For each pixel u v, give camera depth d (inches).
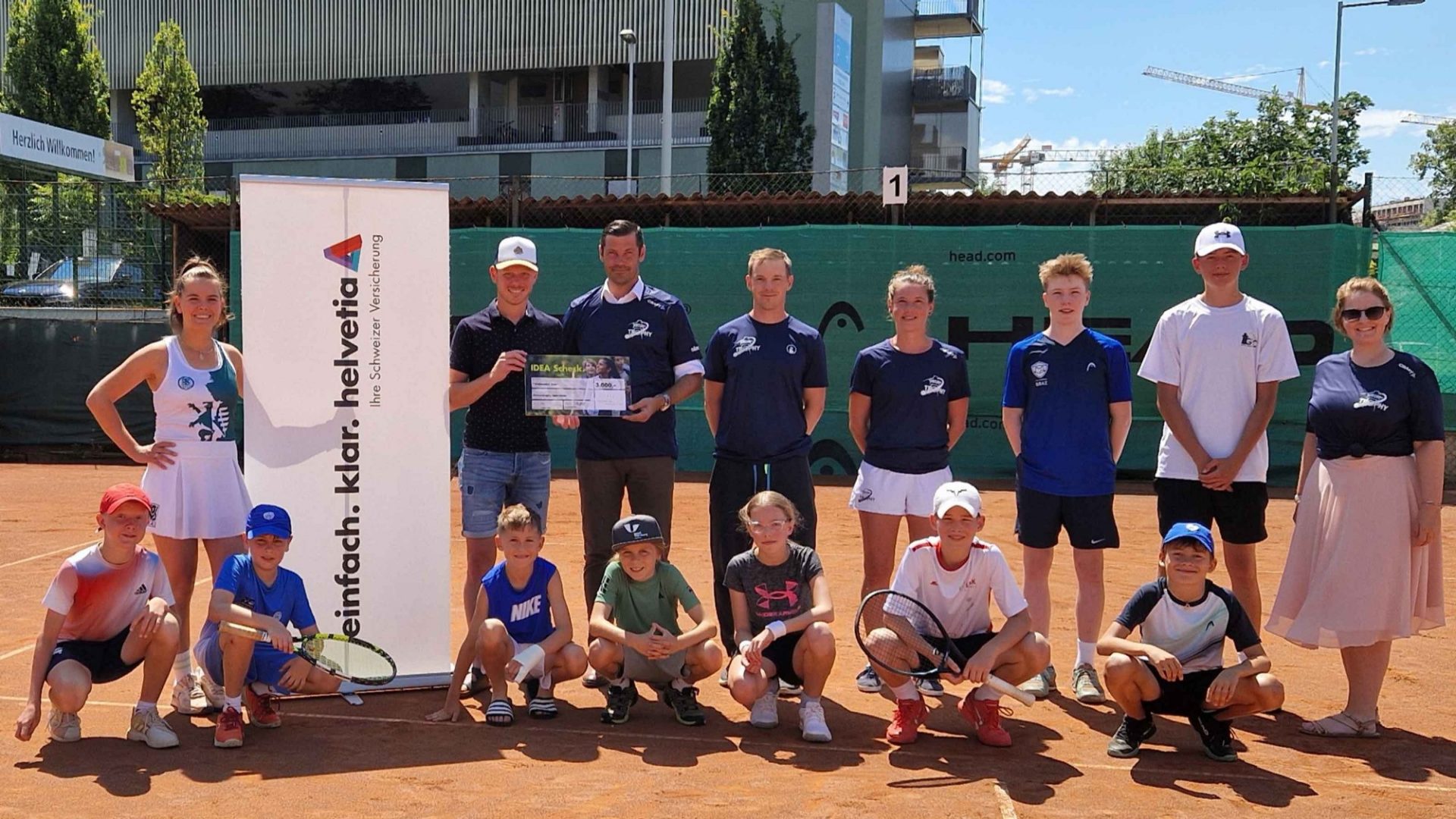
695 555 358.0
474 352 215.5
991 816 152.1
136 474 560.4
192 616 267.3
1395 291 515.8
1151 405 524.4
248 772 166.7
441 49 1493.6
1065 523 215.3
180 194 783.7
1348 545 187.9
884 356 219.3
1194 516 209.6
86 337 613.6
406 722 193.3
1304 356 504.7
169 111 1186.6
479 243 551.5
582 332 219.6
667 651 189.6
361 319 206.4
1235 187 922.7
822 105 1416.1
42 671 173.5
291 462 203.3
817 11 1417.3
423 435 210.8
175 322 197.2
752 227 577.0
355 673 207.9
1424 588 189.3
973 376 530.9
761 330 217.2
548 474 221.3
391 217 207.6
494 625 192.1
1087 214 564.4
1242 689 175.3
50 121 1163.3
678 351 220.2
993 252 526.3
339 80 1585.9
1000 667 191.3
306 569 204.8
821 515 447.8
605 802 155.6
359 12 1510.8
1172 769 173.6
